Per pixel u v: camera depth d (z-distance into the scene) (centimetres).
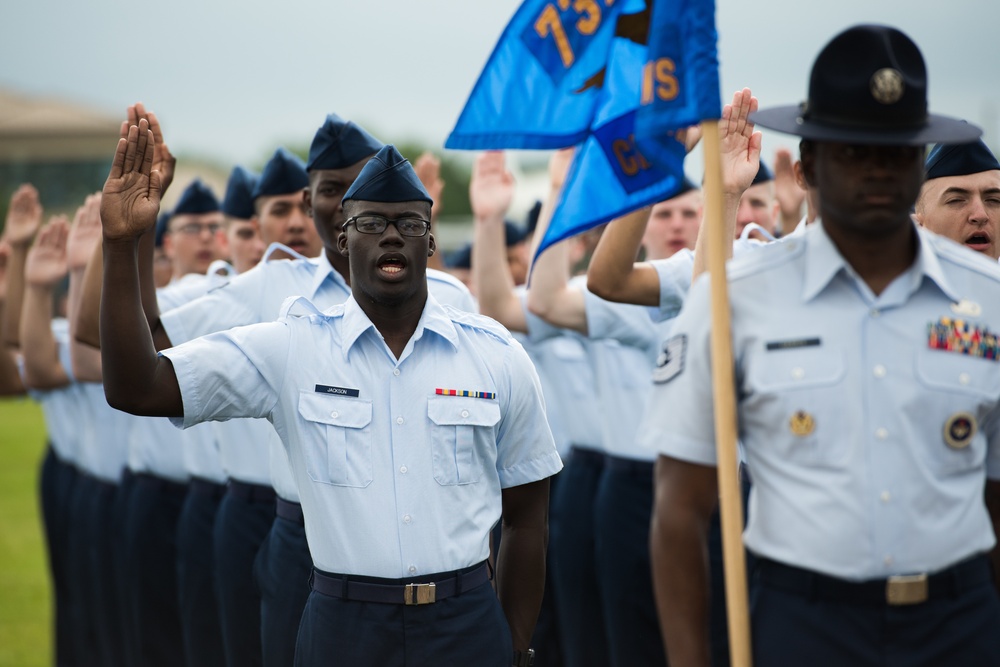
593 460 1017
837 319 445
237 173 1001
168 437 1041
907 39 439
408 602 539
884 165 433
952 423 441
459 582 546
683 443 462
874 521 436
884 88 430
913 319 445
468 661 543
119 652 1166
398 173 560
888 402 439
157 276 1302
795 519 443
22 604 1479
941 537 440
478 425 556
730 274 461
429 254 571
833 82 438
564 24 570
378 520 543
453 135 575
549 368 1049
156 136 632
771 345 448
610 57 568
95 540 1180
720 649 778
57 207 6638
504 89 573
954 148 678
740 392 457
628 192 561
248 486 832
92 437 1188
